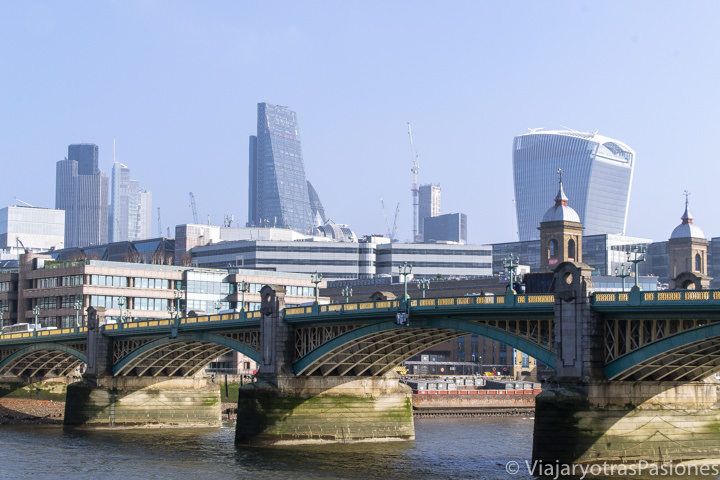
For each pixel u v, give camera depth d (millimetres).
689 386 90125
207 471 93875
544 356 86688
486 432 134000
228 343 119625
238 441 110438
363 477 90125
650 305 78750
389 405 117688
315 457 102188
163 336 129625
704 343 79250
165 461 100688
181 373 142000
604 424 83188
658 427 86562
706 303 74938
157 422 138500
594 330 83125
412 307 96625
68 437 124188
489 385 182125
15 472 94312
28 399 163875
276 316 110938
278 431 109125
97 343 138375
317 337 109250
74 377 173625
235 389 172125
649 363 81375
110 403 136000
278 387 109438
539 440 83125
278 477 90438
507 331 90688
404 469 94938
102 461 101125
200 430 136125
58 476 91938
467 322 93500
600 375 83250
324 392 112750
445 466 96938
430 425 145375
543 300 86625
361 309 101812
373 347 110000
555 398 82688
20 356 159250
